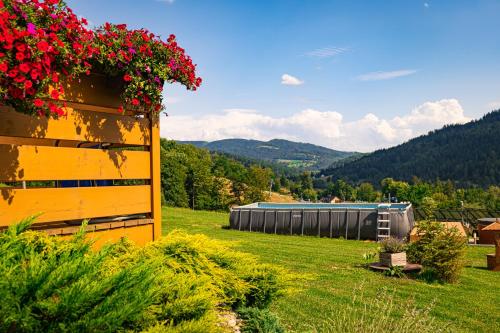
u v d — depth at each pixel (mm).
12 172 4320
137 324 2949
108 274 3270
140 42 5016
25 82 3688
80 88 4910
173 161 73938
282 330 5352
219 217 42125
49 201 4625
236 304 5426
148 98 5246
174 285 3537
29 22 3848
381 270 13438
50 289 2529
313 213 28922
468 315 9266
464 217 37656
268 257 15289
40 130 4574
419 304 9758
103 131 5176
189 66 5531
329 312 8055
